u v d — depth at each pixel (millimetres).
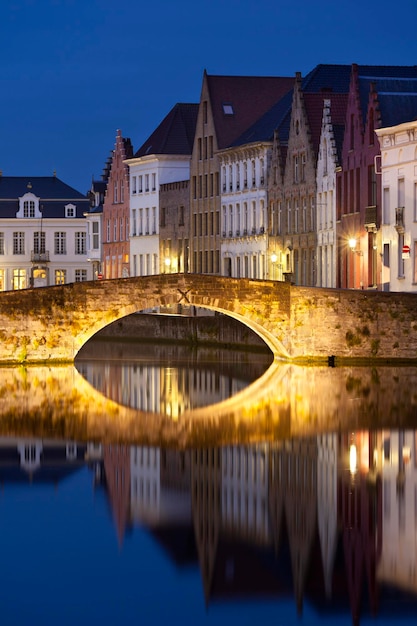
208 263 126938
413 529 40062
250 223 117062
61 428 57375
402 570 36750
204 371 81500
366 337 81812
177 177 139375
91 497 44562
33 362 82938
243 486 45500
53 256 176750
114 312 82875
